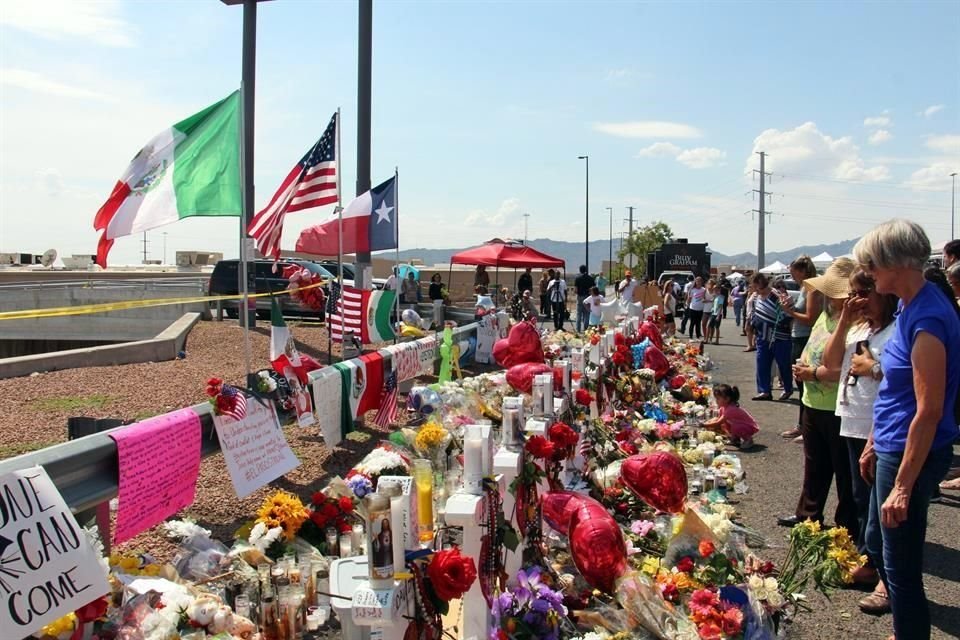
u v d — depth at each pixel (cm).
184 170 717
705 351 2138
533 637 379
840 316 592
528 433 463
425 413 653
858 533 595
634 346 1157
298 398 638
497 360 812
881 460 404
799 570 470
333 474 698
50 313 601
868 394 506
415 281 2177
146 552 493
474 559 361
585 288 2591
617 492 593
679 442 875
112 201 711
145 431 432
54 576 314
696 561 456
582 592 434
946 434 386
